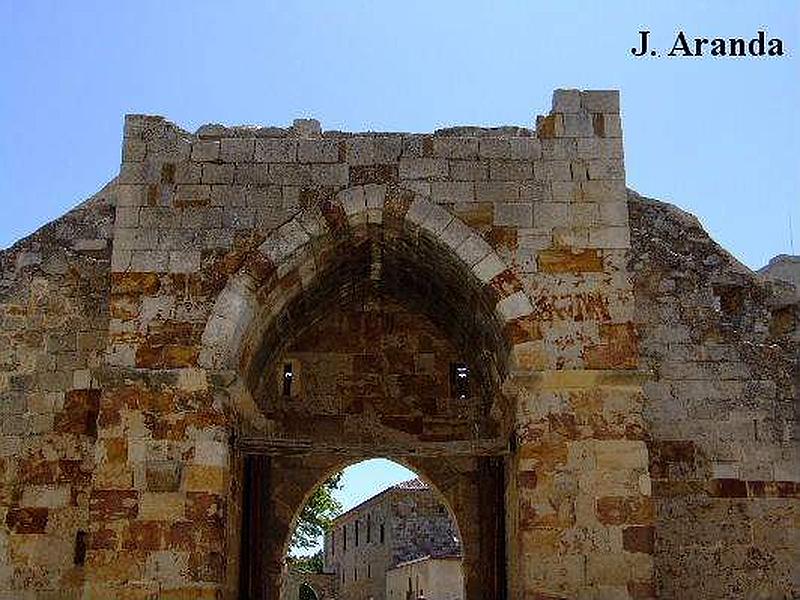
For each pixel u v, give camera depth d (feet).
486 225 51.88
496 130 56.18
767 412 57.67
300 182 52.54
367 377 67.97
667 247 60.08
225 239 51.67
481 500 66.13
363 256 58.18
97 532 47.60
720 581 55.62
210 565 47.55
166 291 50.85
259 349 56.59
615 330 50.39
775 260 80.43
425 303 65.10
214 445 48.98
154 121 53.16
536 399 49.49
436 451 56.95
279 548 67.10
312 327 67.92
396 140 53.16
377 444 67.05
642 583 47.19
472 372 66.85
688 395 57.82
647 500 48.21
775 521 56.39
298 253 51.96
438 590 155.84
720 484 56.75
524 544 48.08
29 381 58.49
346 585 215.72
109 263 60.03
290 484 67.97
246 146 52.90
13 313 59.47
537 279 51.08
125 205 51.90
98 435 48.80
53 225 60.85
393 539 180.75
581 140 53.06
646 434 50.08
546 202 52.16
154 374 49.49
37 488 56.85
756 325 59.36
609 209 52.08
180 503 48.14
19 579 55.77
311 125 57.16
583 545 47.73
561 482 48.49
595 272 51.21
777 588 55.62
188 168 52.49
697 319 58.85
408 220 52.06
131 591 47.03
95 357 58.44
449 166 52.70
